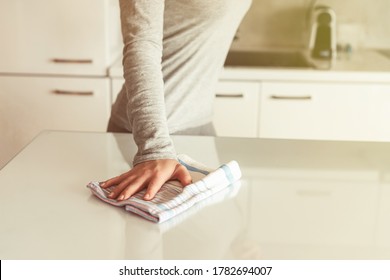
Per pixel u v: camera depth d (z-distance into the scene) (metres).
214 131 1.81
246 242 0.91
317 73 2.71
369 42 3.36
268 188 1.14
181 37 1.64
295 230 0.96
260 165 1.28
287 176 1.22
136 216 1.00
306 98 2.75
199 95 1.70
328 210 1.05
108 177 1.19
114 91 2.76
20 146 2.87
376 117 2.78
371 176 1.24
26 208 1.02
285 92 2.74
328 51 3.09
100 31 2.69
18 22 2.70
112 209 1.03
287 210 1.04
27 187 1.12
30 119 2.82
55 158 1.30
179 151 1.36
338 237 0.94
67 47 2.71
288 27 3.35
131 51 1.28
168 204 1.01
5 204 1.04
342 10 3.33
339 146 1.45
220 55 1.72
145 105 1.23
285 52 3.30
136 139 1.21
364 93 2.75
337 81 2.74
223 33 1.68
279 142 1.47
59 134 1.49
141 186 1.08
